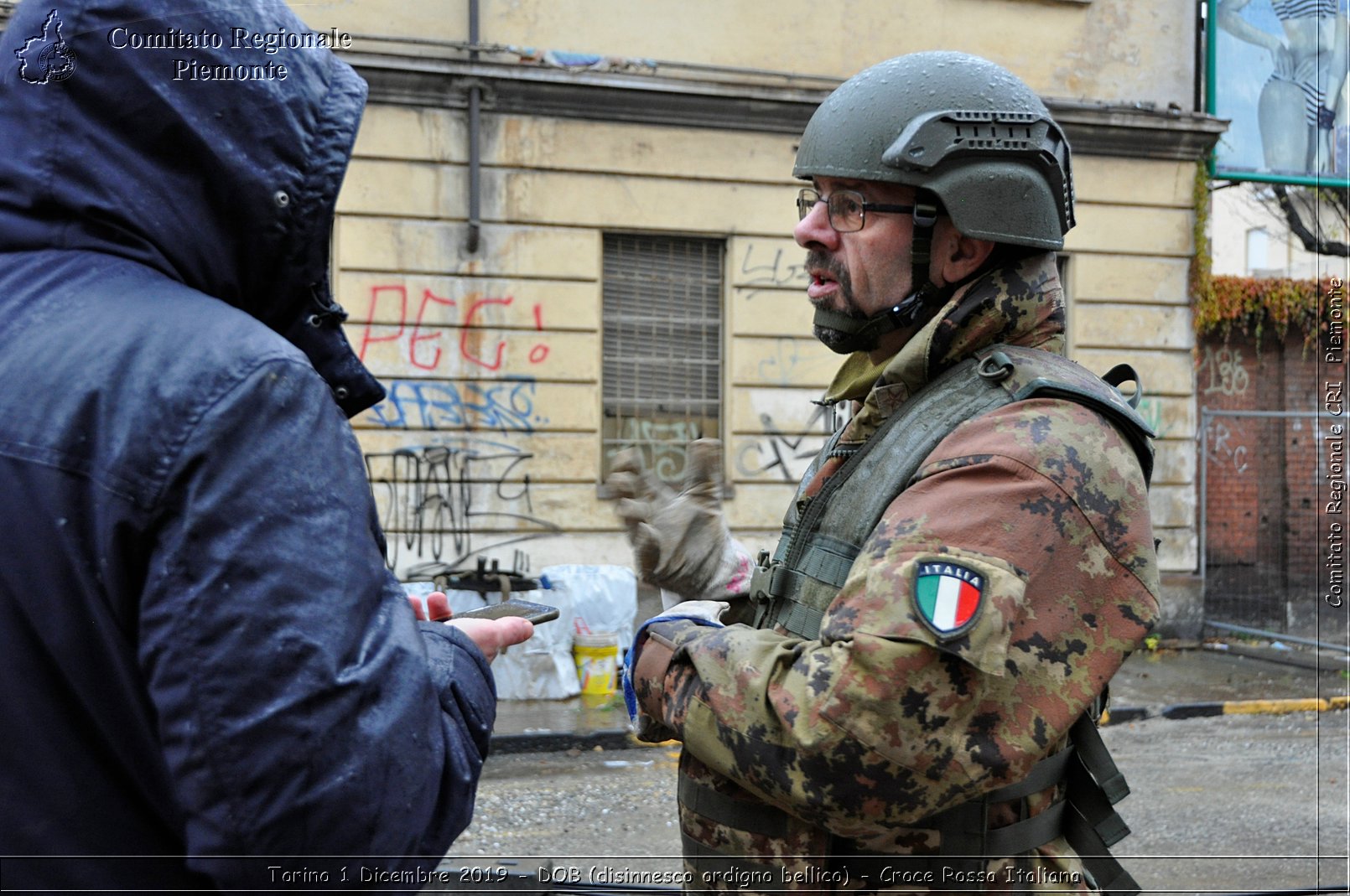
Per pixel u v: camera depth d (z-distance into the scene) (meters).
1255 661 9.16
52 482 0.94
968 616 1.20
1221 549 10.90
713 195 8.92
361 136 8.30
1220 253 11.96
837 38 9.12
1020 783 1.35
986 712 1.24
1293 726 7.13
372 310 8.36
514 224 8.58
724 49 8.90
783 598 1.49
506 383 8.60
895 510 1.33
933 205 1.48
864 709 1.21
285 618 0.92
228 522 0.92
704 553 1.66
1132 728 7.07
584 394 8.73
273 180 1.06
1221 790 5.54
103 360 0.96
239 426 0.95
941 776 1.22
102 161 1.02
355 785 0.93
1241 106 10.17
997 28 9.46
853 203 1.51
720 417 9.11
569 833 4.77
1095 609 1.28
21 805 0.94
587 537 8.73
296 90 1.07
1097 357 9.70
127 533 0.93
